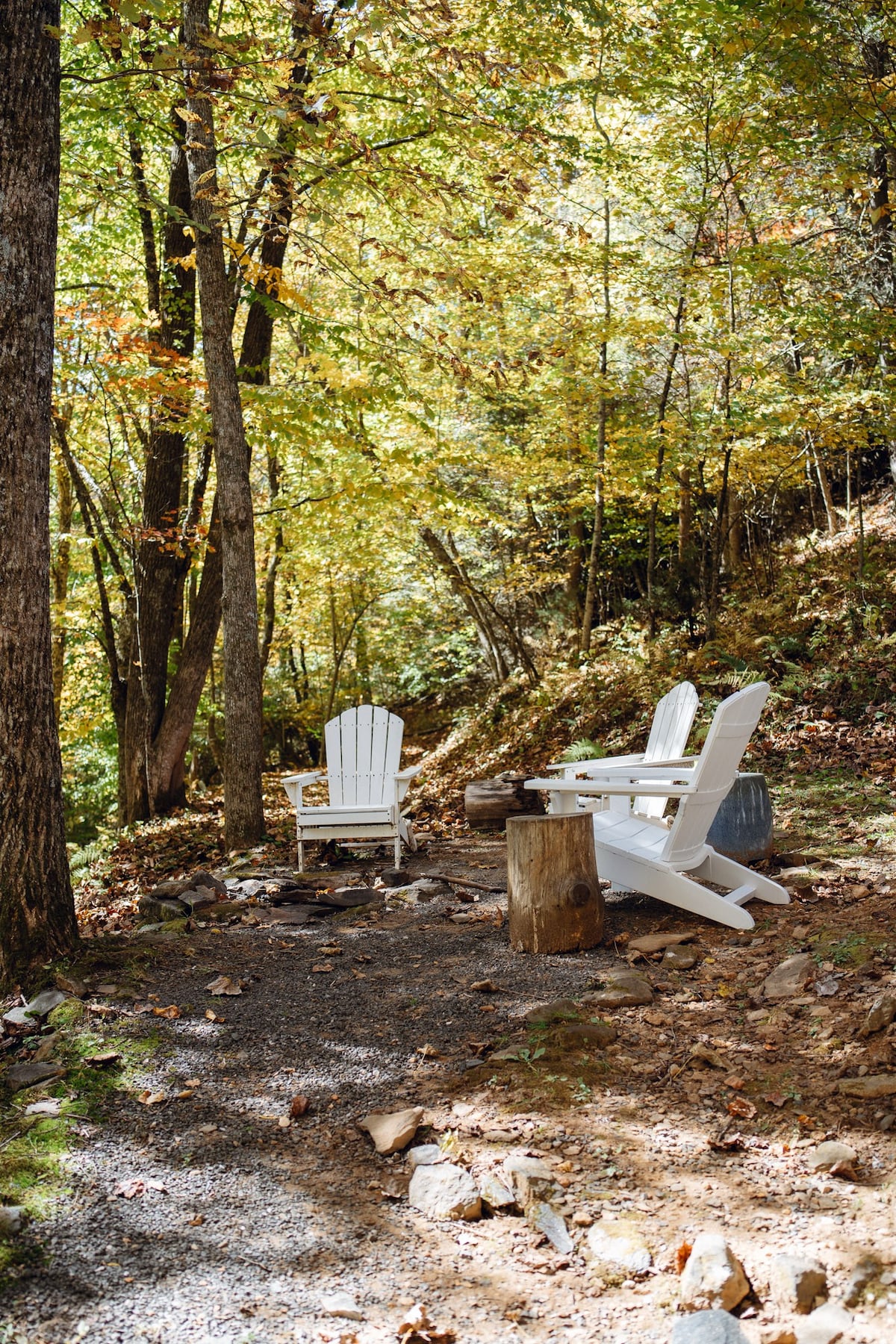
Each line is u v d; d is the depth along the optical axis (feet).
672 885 14.51
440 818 29.17
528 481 38.14
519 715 40.52
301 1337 6.72
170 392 28.58
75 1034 11.06
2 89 12.24
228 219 22.09
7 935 12.66
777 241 29.78
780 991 11.51
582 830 13.92
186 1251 7.67
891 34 25.84
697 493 36.06
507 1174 8.52
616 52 28.07
